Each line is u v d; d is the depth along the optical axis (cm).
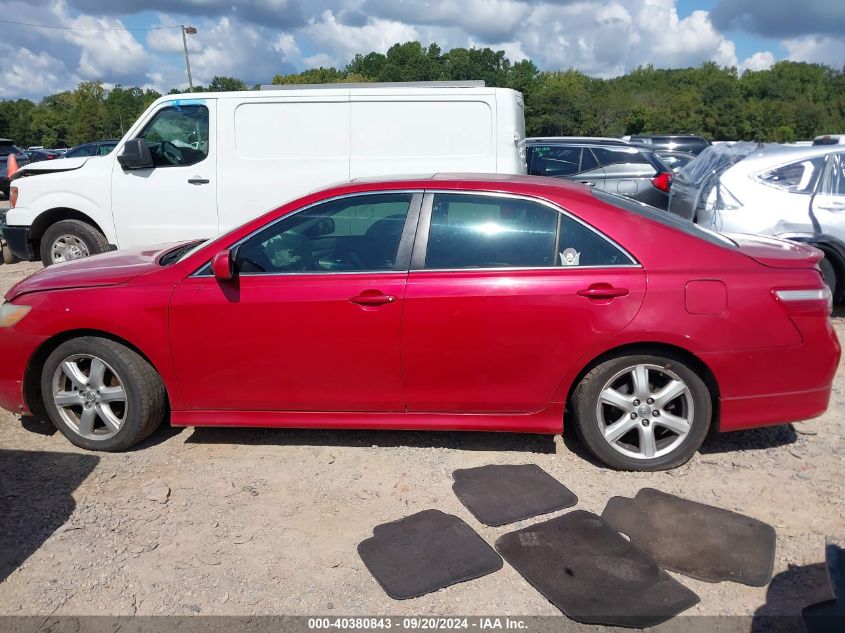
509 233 389
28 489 379
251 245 402
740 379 379
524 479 388
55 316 405
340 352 389
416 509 361
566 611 285
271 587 303
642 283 373
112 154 796
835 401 502
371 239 396
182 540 335
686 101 9269
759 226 674
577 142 1035
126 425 412
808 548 328
